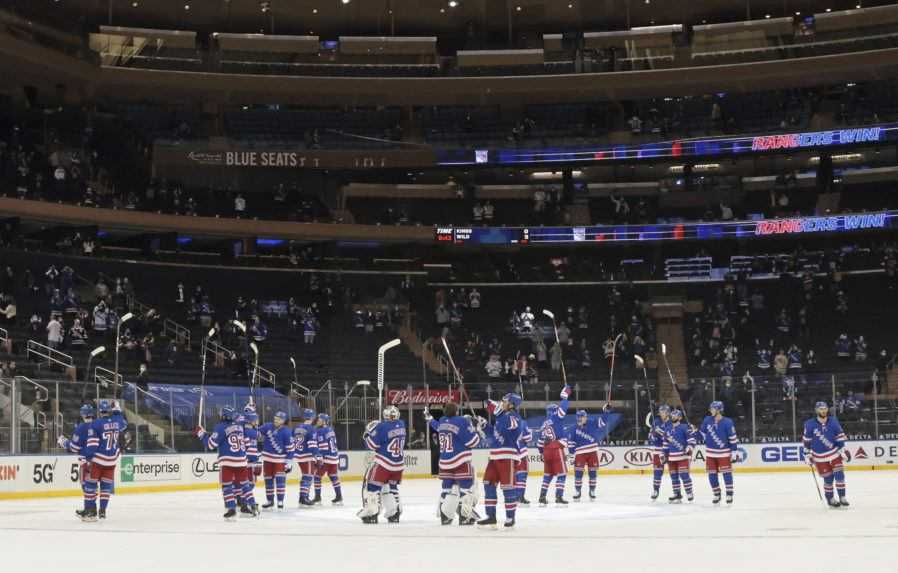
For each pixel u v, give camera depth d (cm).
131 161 4572
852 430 3681
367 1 4659
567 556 1082
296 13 4772
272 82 4588
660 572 941
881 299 4712
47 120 4481
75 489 2789
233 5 4631
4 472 2595
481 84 4728
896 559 1016
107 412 1770
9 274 3825
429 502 2262
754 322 4725
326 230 4644
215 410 3259
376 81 4675
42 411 2745
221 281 4544
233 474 1730
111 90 4494
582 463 2256
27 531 1512
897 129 4612
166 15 4719
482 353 4509
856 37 4591
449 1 4691
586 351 4503
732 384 3803
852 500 2070
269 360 4231
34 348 3622
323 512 1934
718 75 4650
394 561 1055
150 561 1081
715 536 1303
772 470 3703
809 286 4712
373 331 4528
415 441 3750
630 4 4800
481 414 3816
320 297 4600
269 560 1078
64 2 4481
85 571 1002
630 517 1716
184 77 4475
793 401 3719
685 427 2128
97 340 3803
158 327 4091
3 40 3912
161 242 4512
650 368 4500
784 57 4638
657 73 4694
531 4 4769
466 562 1039
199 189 4656
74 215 4125
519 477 1970
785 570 945
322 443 2133
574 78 4728
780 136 4778
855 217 4678
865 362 4400
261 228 4541
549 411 2086
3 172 4050
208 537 1363
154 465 2986
